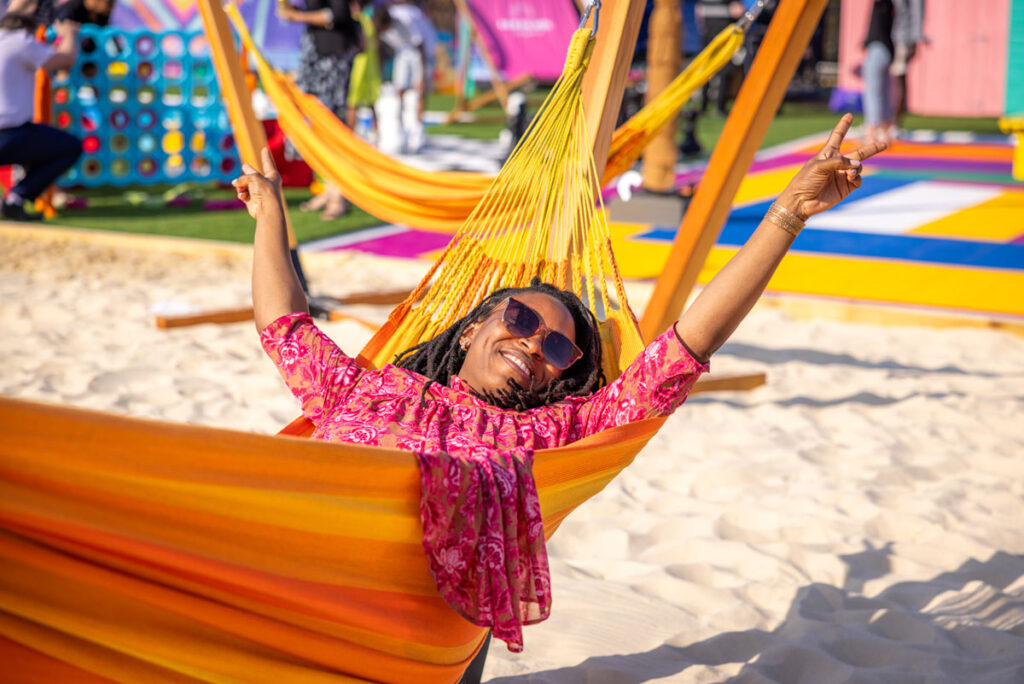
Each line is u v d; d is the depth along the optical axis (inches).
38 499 56.1
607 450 79.9
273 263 96.4
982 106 733.9
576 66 113.7
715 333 79.7
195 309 233.0
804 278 279.0
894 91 615.5
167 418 165.0
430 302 108.4
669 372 80.7
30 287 260.7
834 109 763.4
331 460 64.8
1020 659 100.5
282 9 354.6
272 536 64.1
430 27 536.4
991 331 236.4
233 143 429.1
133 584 59.9
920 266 291.3
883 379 201.3
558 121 113.9
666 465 155.2
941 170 476.4
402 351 105.1
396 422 84.9
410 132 521.7
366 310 234.7
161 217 366.3
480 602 70.9
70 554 58.3
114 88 406.9
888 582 119.6
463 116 718.5
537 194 113.0
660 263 299.1
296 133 192.4
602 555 126.6
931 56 740.0
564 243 112.0
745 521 135.9
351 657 70.5
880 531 133.7
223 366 197.0
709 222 146.2
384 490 68.0
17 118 328.2
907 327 242.7
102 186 436.8
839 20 940.0
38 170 341.7
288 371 91.7
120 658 60.9
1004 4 716.0
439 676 76.9
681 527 133.5
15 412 54.1
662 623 109.0
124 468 57.2
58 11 341.1
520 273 111.5
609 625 108.0
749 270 78.2
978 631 106.6
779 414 179.6
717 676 99.3
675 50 339.0
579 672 99.7
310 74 357.7
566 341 89.8
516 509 73.1
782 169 490.9
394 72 524.4
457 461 70.4
